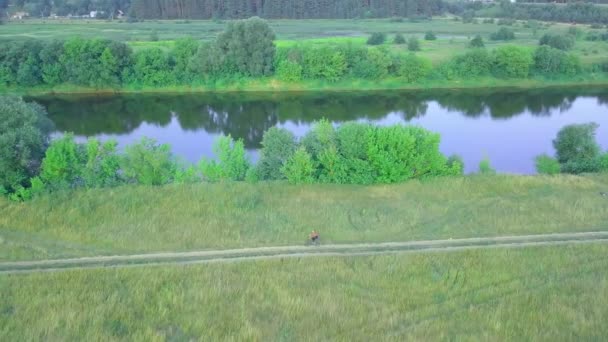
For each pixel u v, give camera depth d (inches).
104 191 1790.1
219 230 1577.3
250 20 3946.9
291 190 1846.7
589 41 4901.6
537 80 4033.0
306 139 2004.2
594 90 3890.3
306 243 1521.9
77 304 1250.6
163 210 1684.3
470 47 4475.9
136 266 1400.1
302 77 3986.2
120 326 1188.5
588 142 2134.6
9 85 3821.4
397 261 1428.4
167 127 3137.3
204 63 3897.6
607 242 1507.1
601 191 1836.9
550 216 1656.0
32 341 1135.0
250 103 3659.0
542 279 1352.1
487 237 1550.2
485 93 3846.0
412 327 1189.7
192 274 1369.3
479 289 1322.6
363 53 4020.7
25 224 1588.3
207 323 1200.8
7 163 1748.3
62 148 1822.1
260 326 1189.1
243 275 1366.9
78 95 3818.9
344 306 1254.9
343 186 1888.5
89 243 1510.8
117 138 2883.9
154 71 3907.5
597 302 1255.5
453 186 1860.2
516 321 1206.9
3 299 1263.5
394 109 3486.7
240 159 1985.7
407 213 1689.2
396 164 1887.3
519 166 2468.0
